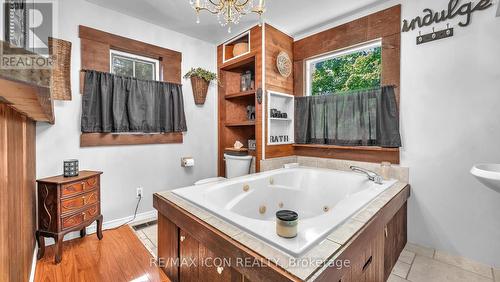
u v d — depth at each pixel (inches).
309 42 106.1
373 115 86.4
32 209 64.7
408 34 77.0
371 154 88.6
